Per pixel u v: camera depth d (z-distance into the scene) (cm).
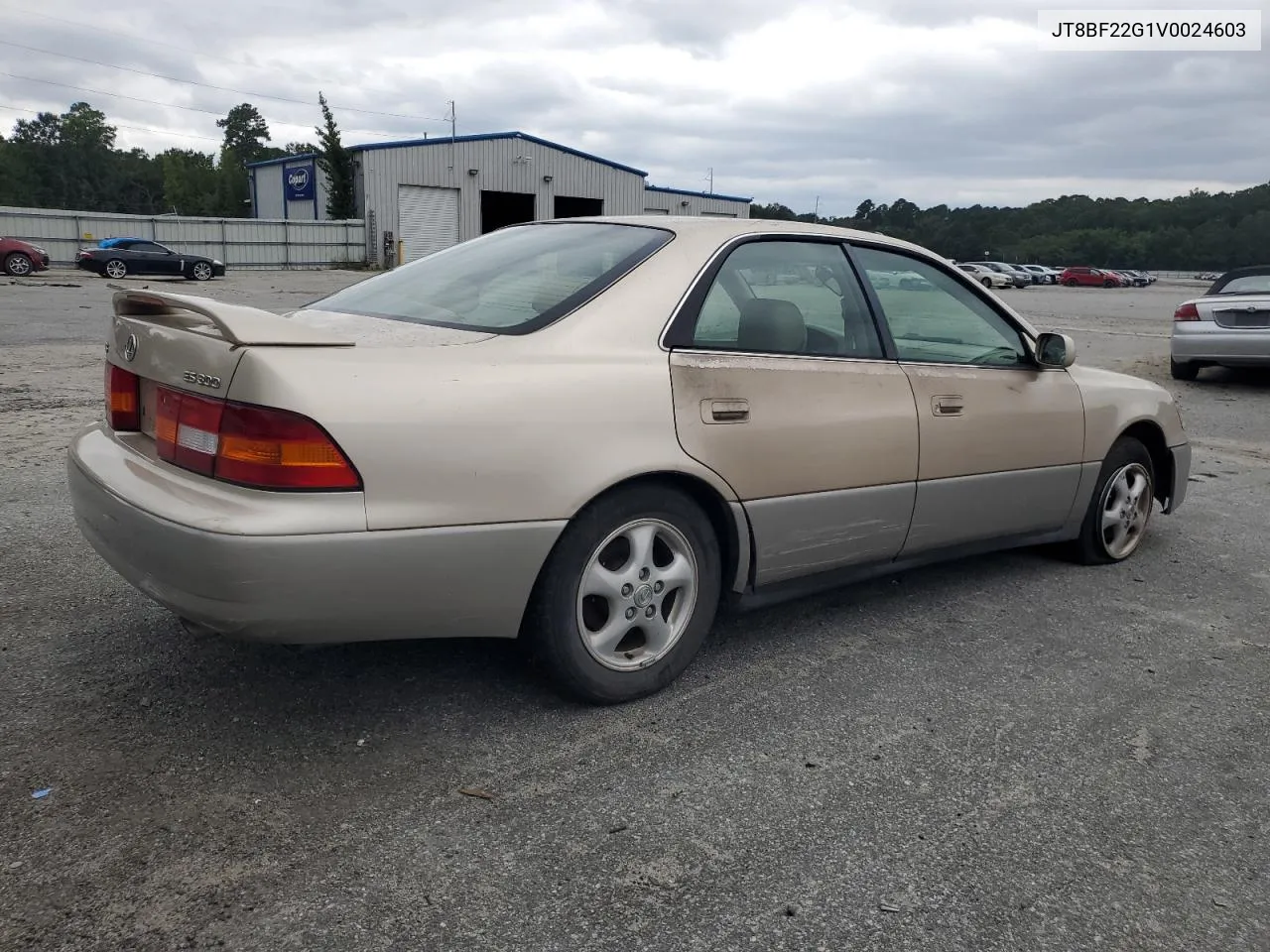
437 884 216
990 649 363
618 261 311
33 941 193
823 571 348
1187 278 10419
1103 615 404
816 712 306
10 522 459
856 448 338
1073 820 252
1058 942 207
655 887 218
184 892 209
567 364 275
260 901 207
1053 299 3891
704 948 200
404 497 243
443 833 234
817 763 275
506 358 268
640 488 289
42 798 240
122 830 229
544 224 370
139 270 2811
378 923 203
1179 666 354
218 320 240
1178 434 494
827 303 348
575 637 284
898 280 376
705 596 314
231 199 11106
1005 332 412
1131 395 464
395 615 251
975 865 231
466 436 252
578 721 291
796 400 322
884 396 349
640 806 249
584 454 270
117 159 12538
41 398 789
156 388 275
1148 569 469
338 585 238
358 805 244
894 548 366
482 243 371
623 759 272
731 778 264
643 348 292
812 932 206
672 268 310
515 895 213
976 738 294
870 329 357
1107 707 319
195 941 195
